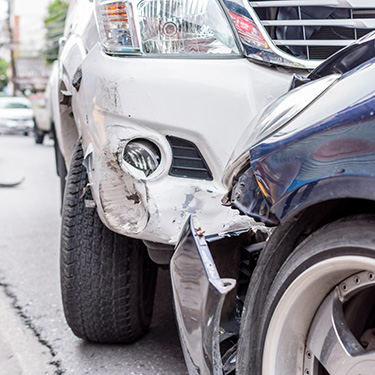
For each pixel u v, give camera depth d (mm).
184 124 2309
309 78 1912
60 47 4238
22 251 5074
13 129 24984
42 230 5918
